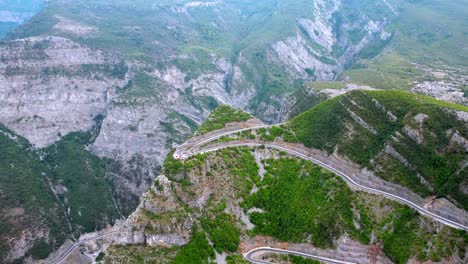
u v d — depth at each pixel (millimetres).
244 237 165500
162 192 165125
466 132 172875
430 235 153500
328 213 169875
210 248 156625
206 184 174000
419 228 156500
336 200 173875
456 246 147500
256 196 178875
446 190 163250
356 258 157875
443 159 170500
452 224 155000
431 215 159500
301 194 179625
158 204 162500
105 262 156000
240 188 179625
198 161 178000
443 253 147500
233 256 156875
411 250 151500
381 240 158750
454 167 167000
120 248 158250
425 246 151125
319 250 161500
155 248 156000
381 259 155500
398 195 170625
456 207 157625
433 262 146750
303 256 160500
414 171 173000
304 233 166500
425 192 166250
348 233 162250
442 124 180125
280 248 164625
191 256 153125
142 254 154750
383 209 166375
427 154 174250
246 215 173000
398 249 153500
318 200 176125
